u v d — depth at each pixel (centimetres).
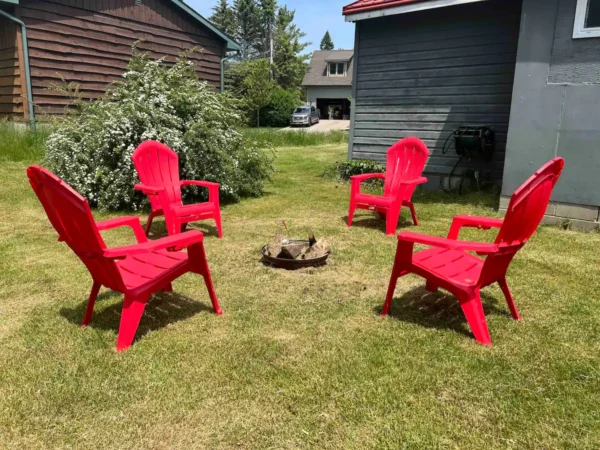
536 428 178
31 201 581
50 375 212
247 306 291
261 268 362
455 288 248
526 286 325
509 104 645
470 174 688
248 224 507
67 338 247
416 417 183
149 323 266
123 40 1145
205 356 229
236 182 625
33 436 173
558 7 465
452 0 619
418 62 718
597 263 374
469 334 253
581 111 469
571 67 468
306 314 279
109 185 555
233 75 3466
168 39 1253
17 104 998
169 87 612
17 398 194
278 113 3438
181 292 313
